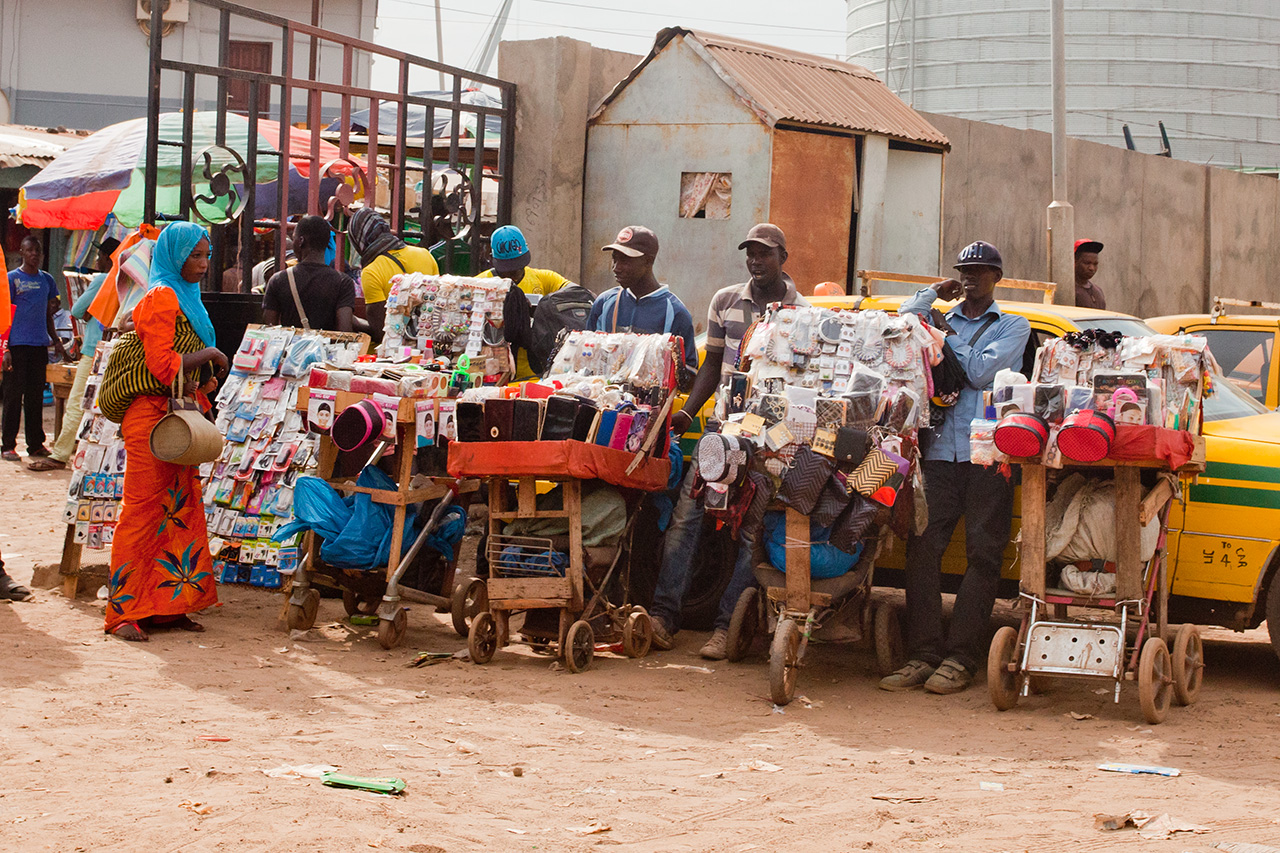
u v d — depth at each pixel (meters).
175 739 4.71
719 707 5.66
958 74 35.81
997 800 4.40
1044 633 5.66
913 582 6.29
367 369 6.54
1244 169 32.75
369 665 6.08
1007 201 16.03
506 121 11.84
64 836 3.68
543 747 4.91
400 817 3.96
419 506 6.67
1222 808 4.36
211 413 6.82
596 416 6.09
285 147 9.62
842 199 11.44
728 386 6.10
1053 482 5.93
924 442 6.23
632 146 11.70
